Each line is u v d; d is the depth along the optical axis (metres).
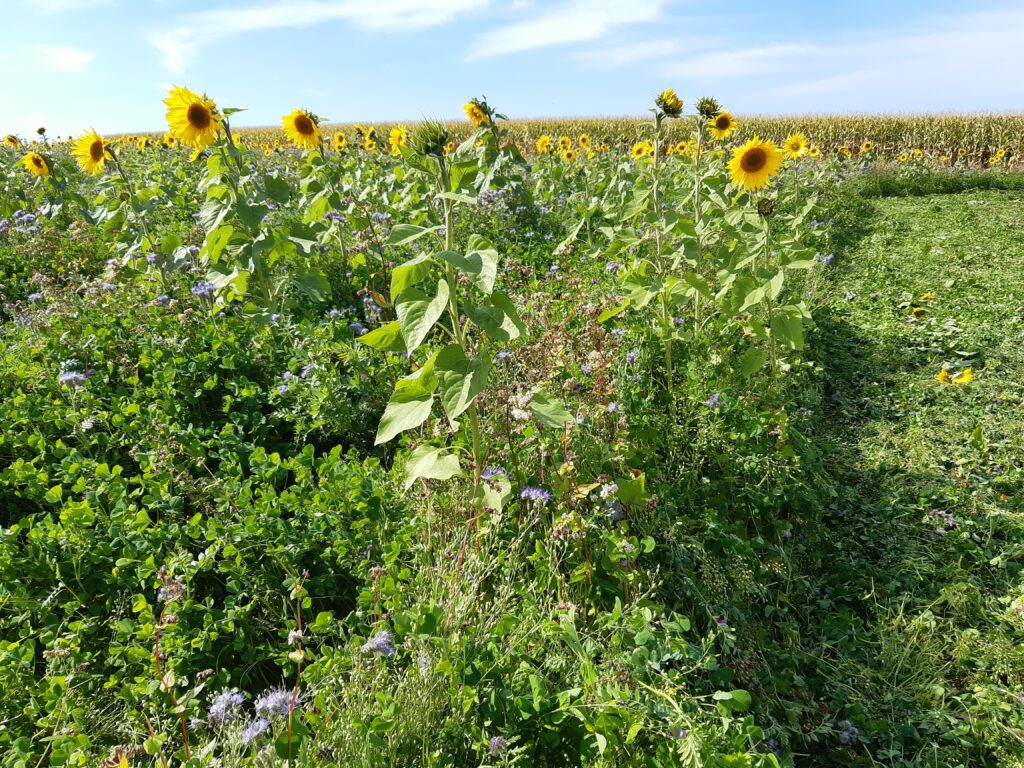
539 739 1.90
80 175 8.91
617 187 8.02
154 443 3.22
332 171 6.77
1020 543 3.35
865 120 26.36
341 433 3.79
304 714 1.90
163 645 2.24
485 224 7.41
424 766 1.78
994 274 7.36
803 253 4.25
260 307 4.80
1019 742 2.37
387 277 5.74
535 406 2.67
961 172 16.11
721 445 3.73
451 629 2.12
